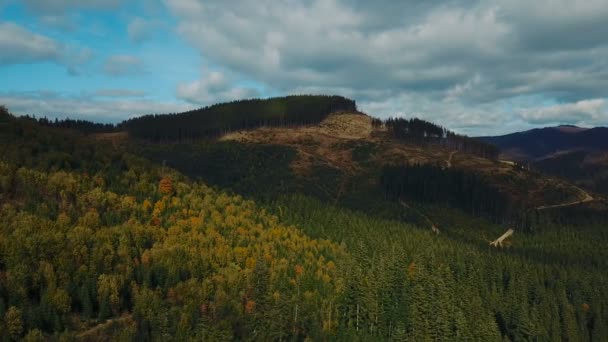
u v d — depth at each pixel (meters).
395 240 179.12
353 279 135.38
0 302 92.94
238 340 108.19
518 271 170.38
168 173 174.12
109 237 118.94
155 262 117.44
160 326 102.56
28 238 105.75
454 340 129.12
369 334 126.31
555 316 149.75
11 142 149.38
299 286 130.88
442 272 151.25
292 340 115.81
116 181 151.75
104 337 98.81
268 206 190.50
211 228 142.38
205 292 114.50
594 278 179.12
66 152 157.88
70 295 103.50
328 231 180.38
